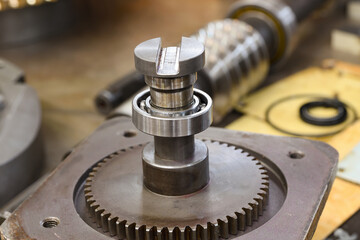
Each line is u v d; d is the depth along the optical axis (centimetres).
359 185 73
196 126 53
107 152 64
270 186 61
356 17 161
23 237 53
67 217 55
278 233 53
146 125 53
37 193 58
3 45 172
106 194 57
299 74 108
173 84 52
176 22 189
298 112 93
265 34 120
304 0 137
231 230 55
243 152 62
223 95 98
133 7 205
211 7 203
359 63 132
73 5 187
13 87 115
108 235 56
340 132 86
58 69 157
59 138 122
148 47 53
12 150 94
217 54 100
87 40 176
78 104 137
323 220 68
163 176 56
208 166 57
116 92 118
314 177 59
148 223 54
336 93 98
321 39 148
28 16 171
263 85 121
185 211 55
